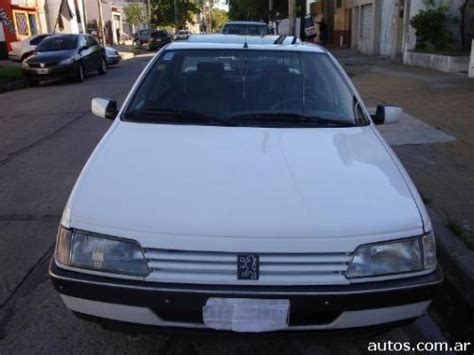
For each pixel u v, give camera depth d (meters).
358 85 13.80
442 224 4.54
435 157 6.66
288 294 2.42
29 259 4.21
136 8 55.81
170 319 2.54
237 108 3.74
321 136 3.40
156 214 2.55
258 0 43.81
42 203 5.46
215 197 2.64
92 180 2.83
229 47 4.23
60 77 16.56
